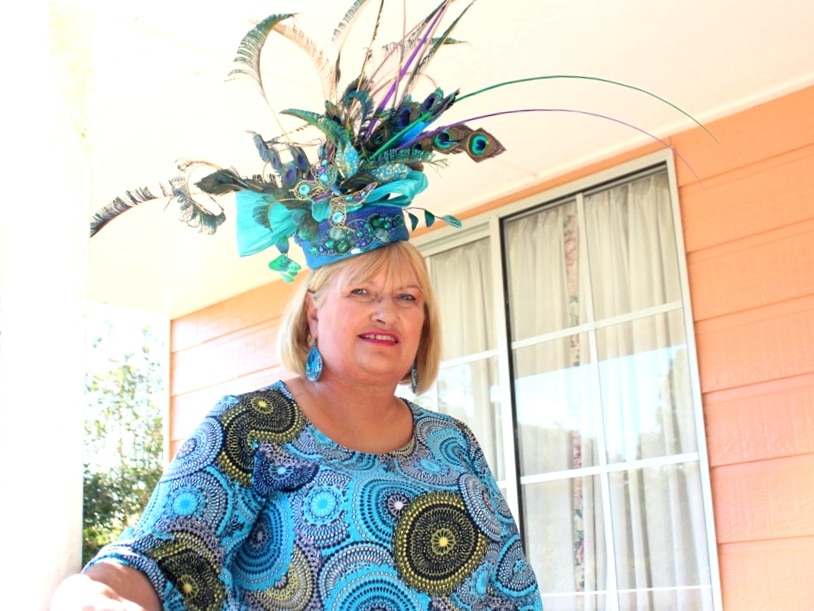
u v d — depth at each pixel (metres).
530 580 1.95
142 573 1.51
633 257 3.76
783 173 3.40
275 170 1.98
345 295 1.95
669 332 3.62
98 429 10.41
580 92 3.48
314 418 1.85
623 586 3.56
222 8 2.98
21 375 1.47
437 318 2.11
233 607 1.71
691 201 3.59
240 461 1.71
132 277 5.02
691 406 3.50
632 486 3.61
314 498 1.73
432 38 2.12
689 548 3.42
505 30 3.12
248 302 5.26
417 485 1.83
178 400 5.52
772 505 3.22
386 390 1.95
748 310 3.39
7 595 1.40
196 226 1.91
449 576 1.77
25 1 1.56
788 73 3.36
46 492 1.44
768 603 3.17
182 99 3.45
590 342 3.82
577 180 3.95
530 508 3.88
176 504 1.62
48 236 1.51
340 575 1.68
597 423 3.74
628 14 3.06
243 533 1.69
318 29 3.06
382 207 2.00
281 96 3.42
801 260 3.31
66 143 1.54
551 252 4.01
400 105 2.04
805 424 3.21
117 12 2.99
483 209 4.23
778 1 3.00
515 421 3.98
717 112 3.55
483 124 3.67
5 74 1.58
